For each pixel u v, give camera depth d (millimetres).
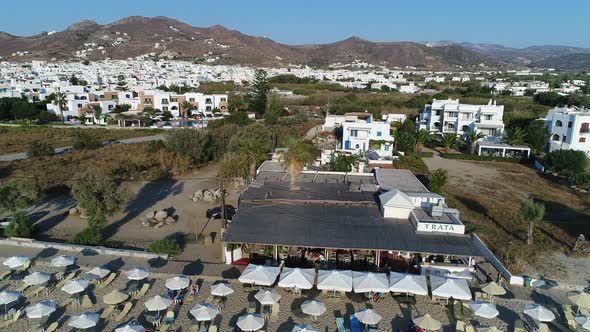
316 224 30391
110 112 115938
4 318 23891
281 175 43031
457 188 54938
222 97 125312
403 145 76188
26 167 57781
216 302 25719
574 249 35219
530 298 27766
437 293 24766
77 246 33594
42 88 144250
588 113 72062
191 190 51688
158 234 38125
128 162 60531
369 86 196750
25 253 32812
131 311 24828
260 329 23422
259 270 26266
